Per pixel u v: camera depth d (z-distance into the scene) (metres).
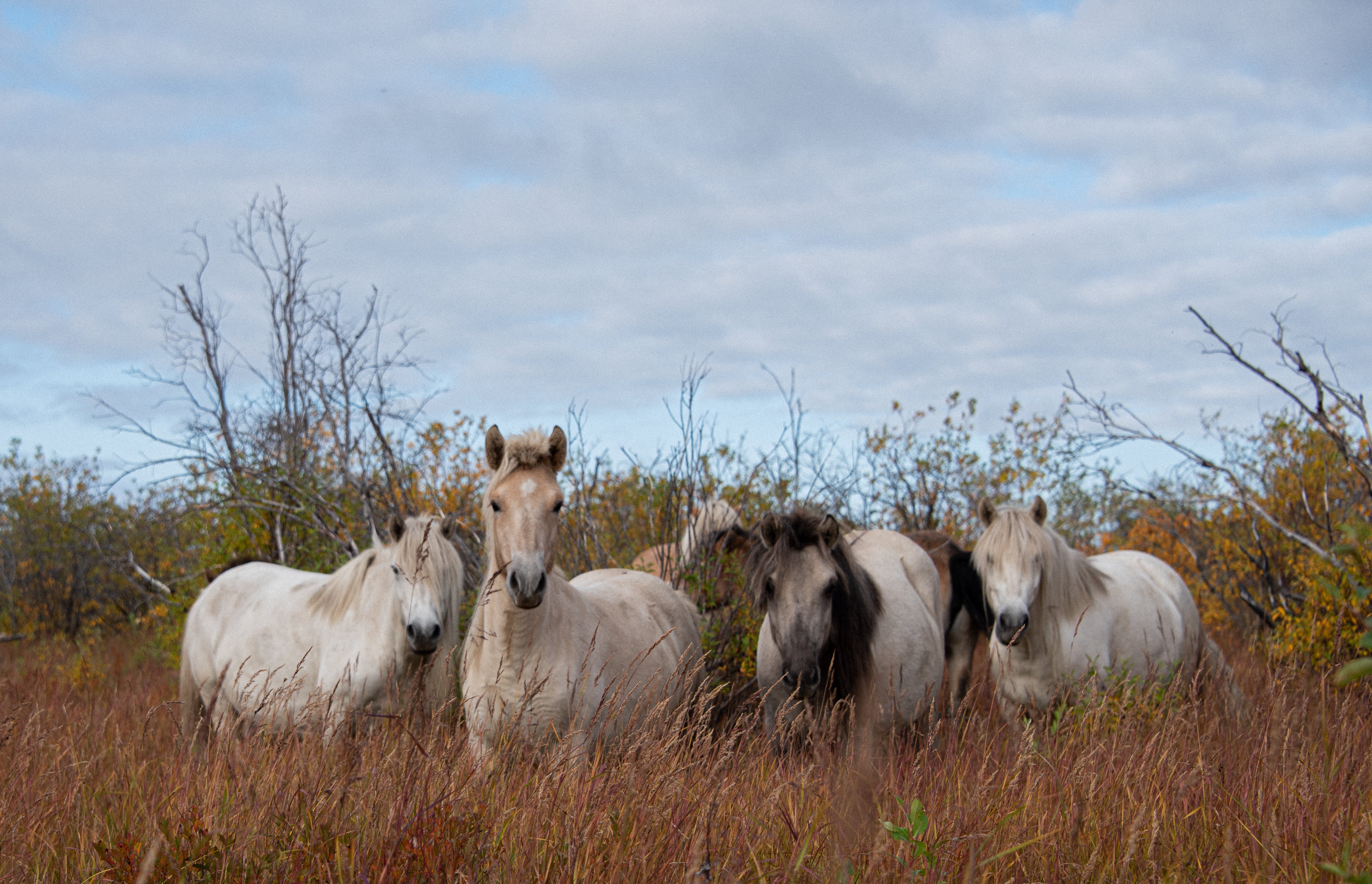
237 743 4.12
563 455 4.86
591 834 3.07
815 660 5.05
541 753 4.50
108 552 14.61
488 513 4.84
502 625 4.61
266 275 11.44
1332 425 7.22
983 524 6.36
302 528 9.39
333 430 9.20
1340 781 3.72
